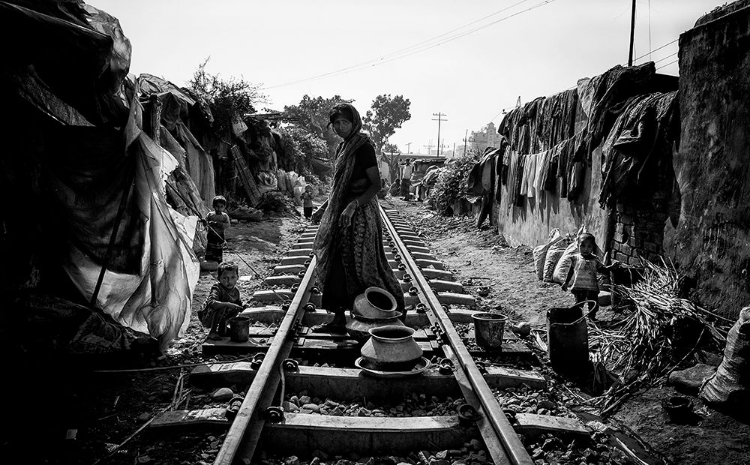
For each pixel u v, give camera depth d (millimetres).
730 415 4422
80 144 5234
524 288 9023
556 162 10297
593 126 8406
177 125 13195
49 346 4887
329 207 5430
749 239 5387
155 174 5492
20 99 4844
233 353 5551
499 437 3594
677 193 6562
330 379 4660
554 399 4848
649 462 3887
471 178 16938
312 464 3596
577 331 5426
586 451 3855
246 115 19688
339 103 5383
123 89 7891
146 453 3646
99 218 5398
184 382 4812
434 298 6980
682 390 4914
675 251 6535
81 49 4488
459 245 14133
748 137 5418
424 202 28547
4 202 4754
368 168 5355
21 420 3994
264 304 7441
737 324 4477
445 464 3576
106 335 5254
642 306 5996
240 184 19500
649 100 7078
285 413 3938
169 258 5648
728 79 5695
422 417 3986
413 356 4730
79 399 4414
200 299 7930
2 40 4051
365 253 5379
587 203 9109
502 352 5633
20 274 4910
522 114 12828
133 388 4676
